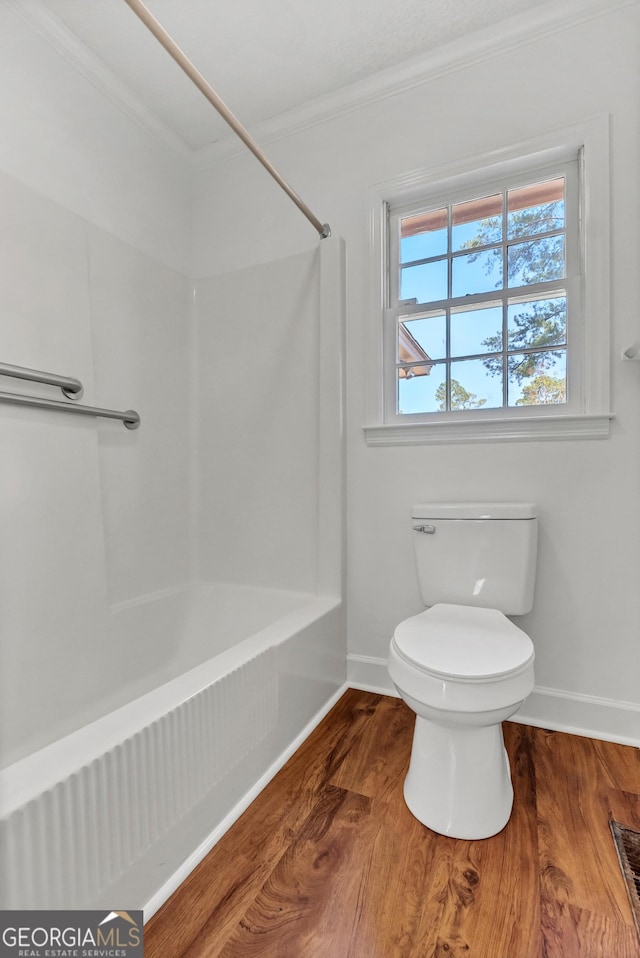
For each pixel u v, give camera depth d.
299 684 1.42
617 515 1.40
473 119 1.57
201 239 2.09
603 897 0.89
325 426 1.78
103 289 1.64
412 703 1.08
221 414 2.04
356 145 1.76
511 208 1.59
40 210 1.37
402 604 1.72
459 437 1.60
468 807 1.06
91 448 1.50
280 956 0.79
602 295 1.40
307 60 1.61
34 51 1.41
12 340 1.28
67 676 1.39
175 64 1.61
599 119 1.39
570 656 1.47
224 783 1.06
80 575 1.45
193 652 1.88
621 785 1.21
